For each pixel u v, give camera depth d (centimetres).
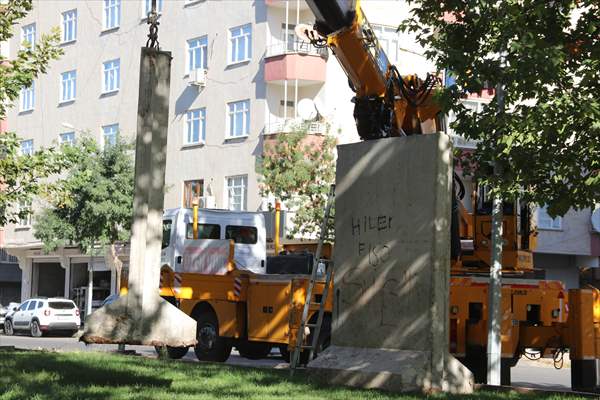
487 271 1914
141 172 1034
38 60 2141
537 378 2325
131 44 5494
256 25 4784
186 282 2183
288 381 1404
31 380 1324
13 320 4653
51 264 6238
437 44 1634
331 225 3841
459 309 1817
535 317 1831
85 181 2259
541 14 1545
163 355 2067
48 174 2211
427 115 1784
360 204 1442
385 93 1628
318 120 4444
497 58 1638
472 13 1623
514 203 1902
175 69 5194
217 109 4956
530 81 1521
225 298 2156
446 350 1349
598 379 1753
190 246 2228
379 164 1425
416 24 1734
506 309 1797
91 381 1331
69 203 2236
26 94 6275
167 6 5269
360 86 1612
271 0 4684
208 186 4944
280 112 4725
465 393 1323
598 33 1597
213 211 2534
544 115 1512
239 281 2141
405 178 1391
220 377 1450
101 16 5716
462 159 1728
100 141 5666
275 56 4628
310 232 4028
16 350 2102
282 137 4138
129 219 4609
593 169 1563
